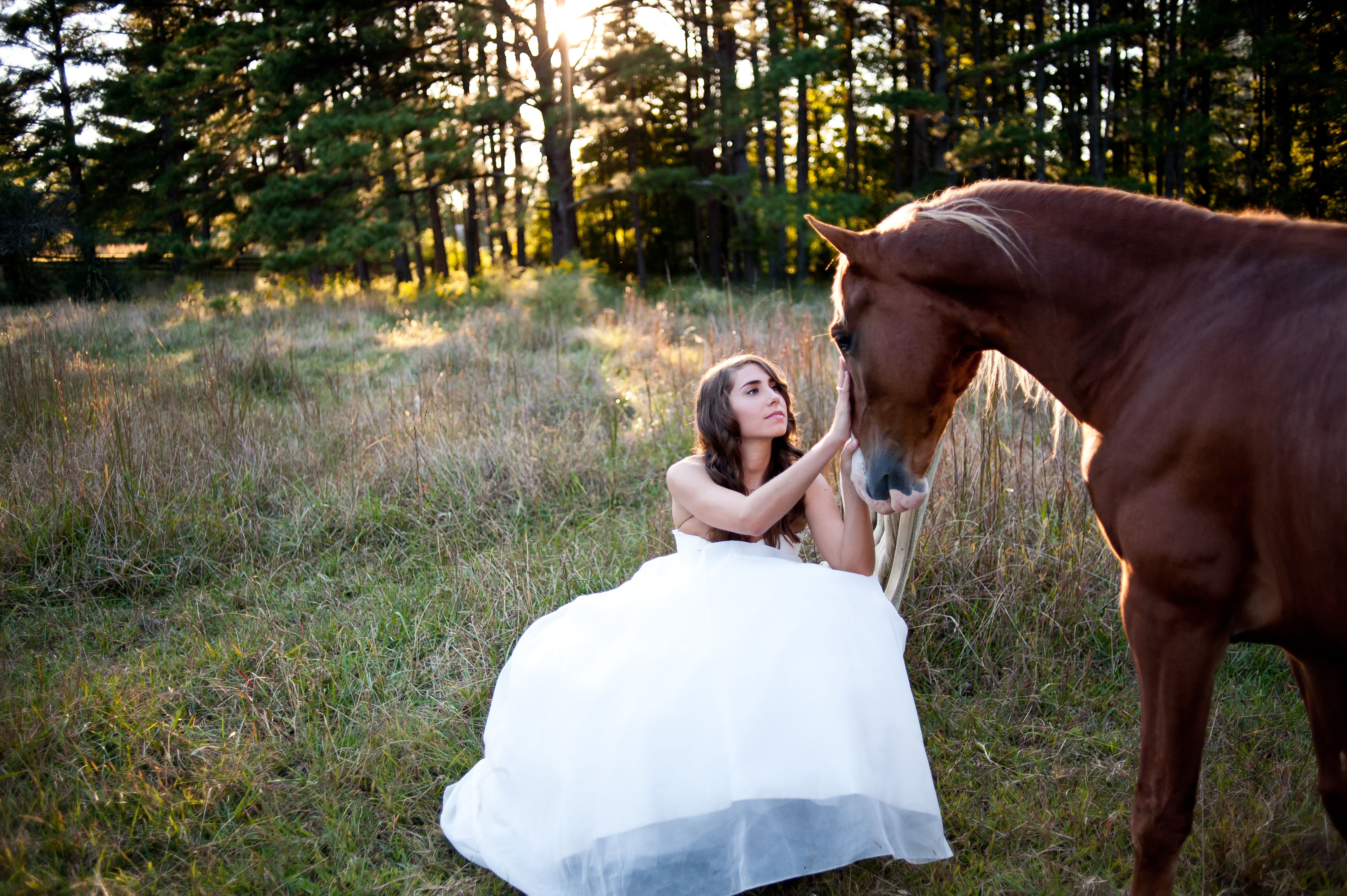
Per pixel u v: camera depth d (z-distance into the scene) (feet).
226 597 10.96
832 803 5.68
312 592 11.08
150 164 70.18
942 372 5.66
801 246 57.57
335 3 48.65
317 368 23.24
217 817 6.94
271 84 49.47
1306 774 7.04
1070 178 65.26
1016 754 7.64
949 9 69.15
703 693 5.79
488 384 18.63
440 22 50.47
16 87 73.05
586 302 37.81
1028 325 5.39
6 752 7.36
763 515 6.40
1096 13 69.72
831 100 82.23
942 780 7.34
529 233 100.68
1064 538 10.01
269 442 14.75
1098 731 7.97
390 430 15.46
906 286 5.57
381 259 49.29
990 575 9.70
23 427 14.39
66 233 49.55
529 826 6.34
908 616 9.41
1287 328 4.33
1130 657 8.99
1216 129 66.33
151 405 15.80
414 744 7.91
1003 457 10.91
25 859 6.07
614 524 12.67
